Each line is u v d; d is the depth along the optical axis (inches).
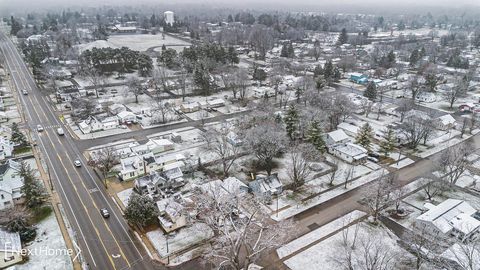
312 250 2036.2
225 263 1871.3
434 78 5354.3
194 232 2156.7
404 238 2098.9
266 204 2468.0
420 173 2945.4
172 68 6063.0
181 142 3457.2
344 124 3833.7
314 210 2423.7
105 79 5369.1
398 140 3516.2
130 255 1975.9
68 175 2805.1
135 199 2186.3
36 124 3836.1
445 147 3469.5
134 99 4756.4
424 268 1847.9
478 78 5974.4
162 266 1898.4
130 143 3422.7
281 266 1914.4
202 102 4566.9
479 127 3973.9
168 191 2586.1
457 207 2306.8
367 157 3174.2
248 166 2999.5
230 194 2215.8
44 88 5088.6
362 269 1768.0
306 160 2711.6
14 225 2021.4
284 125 3531.0
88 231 2162.9
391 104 4702.3
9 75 5679.1
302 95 4724.4
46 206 2359.7
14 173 2581.2
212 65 5767.7
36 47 6579.7
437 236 2012.8
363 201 2529.5
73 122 3914.9
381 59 6840.6
